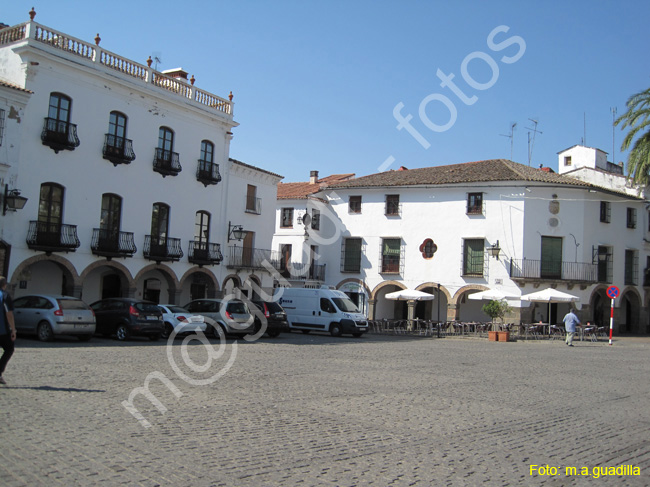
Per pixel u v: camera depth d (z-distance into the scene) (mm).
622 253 41906
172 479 5711
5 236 23609
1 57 25094
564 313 39875
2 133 23391
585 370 17469
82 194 26703
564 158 49406
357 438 7707
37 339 19969
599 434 8664
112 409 8758
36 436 6977
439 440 7812
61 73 25688
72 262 26281
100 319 22328
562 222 38562
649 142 35594
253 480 5828
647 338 38281
